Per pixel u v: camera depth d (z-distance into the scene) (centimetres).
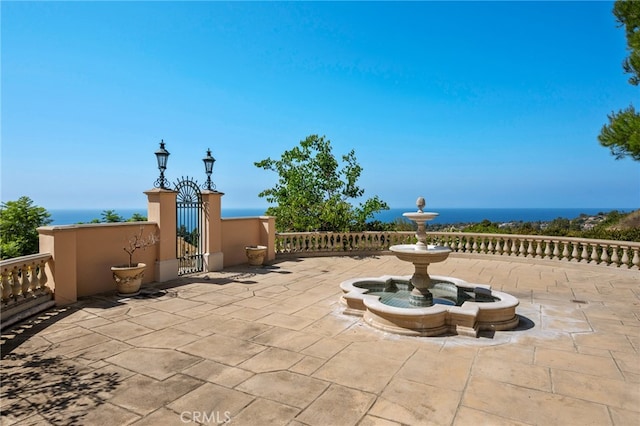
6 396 356
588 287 872
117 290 789
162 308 674
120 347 485
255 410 335
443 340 517
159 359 448
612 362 446
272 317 623
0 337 519
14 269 591
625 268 1023
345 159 1723
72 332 541
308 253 1380
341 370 420
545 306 704
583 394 368
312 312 654
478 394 367
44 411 330
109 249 802
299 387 379
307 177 1698
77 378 396
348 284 738
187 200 1002
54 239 671
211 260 1052
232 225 1169
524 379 400
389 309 548
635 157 984
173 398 355
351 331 554
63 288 685
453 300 701
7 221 1335
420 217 618
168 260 923
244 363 438
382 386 382
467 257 1334
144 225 874
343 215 1564
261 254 1165
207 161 1069
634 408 342
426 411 335
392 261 1280
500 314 569
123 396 358
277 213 1684
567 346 497
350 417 325
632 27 1011
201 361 443
